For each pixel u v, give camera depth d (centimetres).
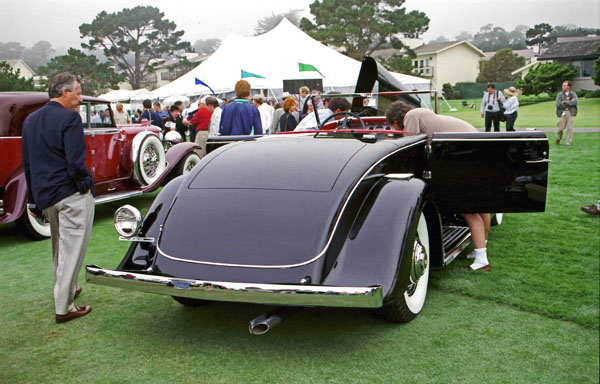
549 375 228
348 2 4575
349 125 455
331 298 222
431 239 318
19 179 498
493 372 232
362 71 479
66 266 309
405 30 4712
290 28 1975
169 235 266
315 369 242
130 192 629
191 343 276
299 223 250
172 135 897
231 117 601
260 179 278
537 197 341
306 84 1576
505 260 394
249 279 238
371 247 247
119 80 7619
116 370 249
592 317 284
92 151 585
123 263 269
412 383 226
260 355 258
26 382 240
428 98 477
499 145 338
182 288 239
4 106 490
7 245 518
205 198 275
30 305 343
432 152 350
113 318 314
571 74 4094
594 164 893
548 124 1956
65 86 309
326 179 269
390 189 274
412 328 281
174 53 8781
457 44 6400
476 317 292
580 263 381
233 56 1895
